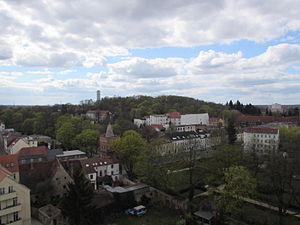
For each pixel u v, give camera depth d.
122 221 46.72
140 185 58.06
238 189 44.44
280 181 49.72
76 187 42.88
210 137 112.75
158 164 64.44
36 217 47.78
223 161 62.44
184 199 53.72
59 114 167.88
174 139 112.25
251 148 82.50
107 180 65.50
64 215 42.75
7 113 166.88
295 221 46.34
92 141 95.12
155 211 51.44
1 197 39.72
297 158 55.69
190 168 63.56
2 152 104.19
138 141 75.25
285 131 115.50
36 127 137.75
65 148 105.06
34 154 72.50
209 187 60.66
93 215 45.28
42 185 52.50
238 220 46.12
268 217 47.69
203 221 46.34
